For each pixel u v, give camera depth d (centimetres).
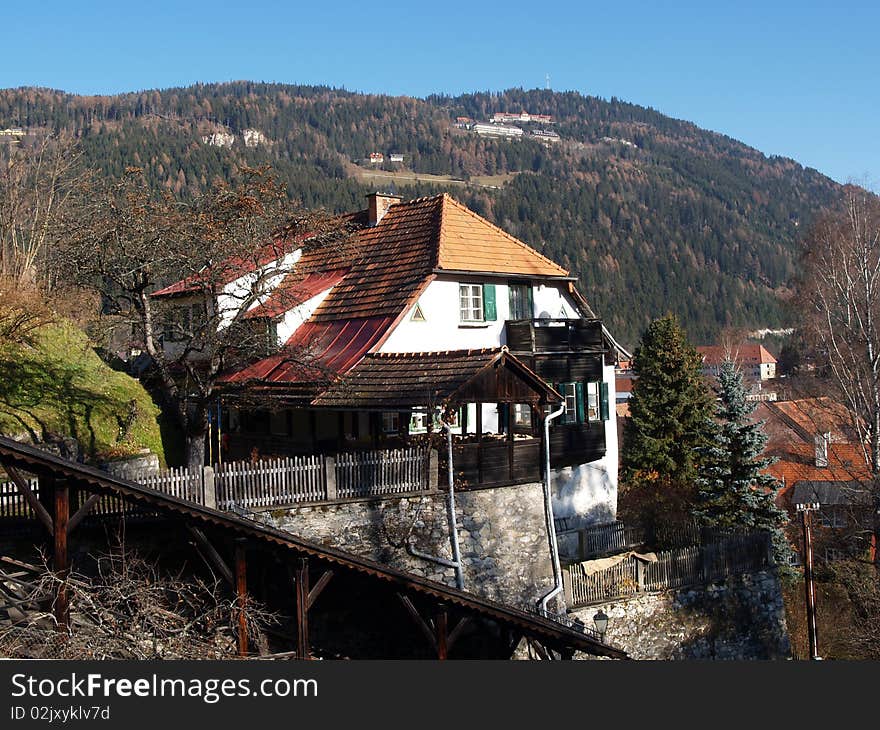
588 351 2727
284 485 1789
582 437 2703
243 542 1434
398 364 2242
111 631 1276
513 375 2108
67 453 2111
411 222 2877
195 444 2152
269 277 2302
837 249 3894
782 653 2664
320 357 2439
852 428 3591
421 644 1898
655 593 2383
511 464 2133
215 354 2197
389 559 1902
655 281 14188
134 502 1348
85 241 2048
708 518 3138
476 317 2662
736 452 3184
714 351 8450
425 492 1967
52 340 2456
